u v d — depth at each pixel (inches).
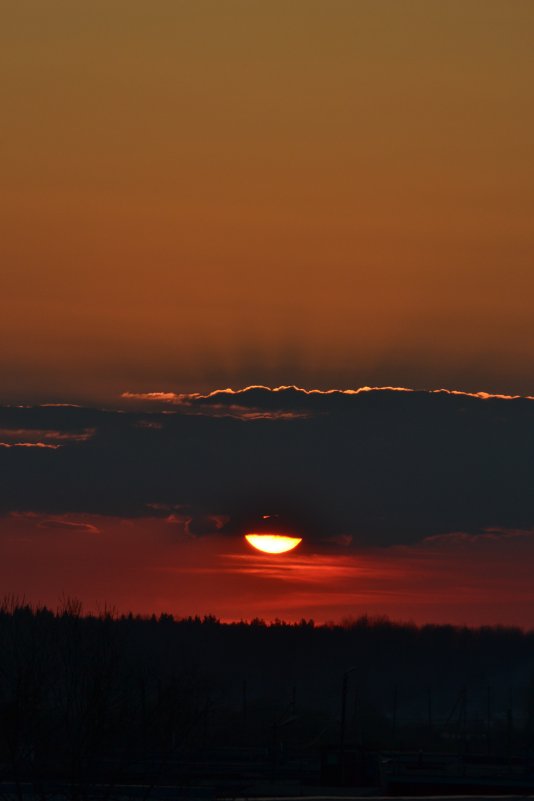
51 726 5103.3
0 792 5177.2
